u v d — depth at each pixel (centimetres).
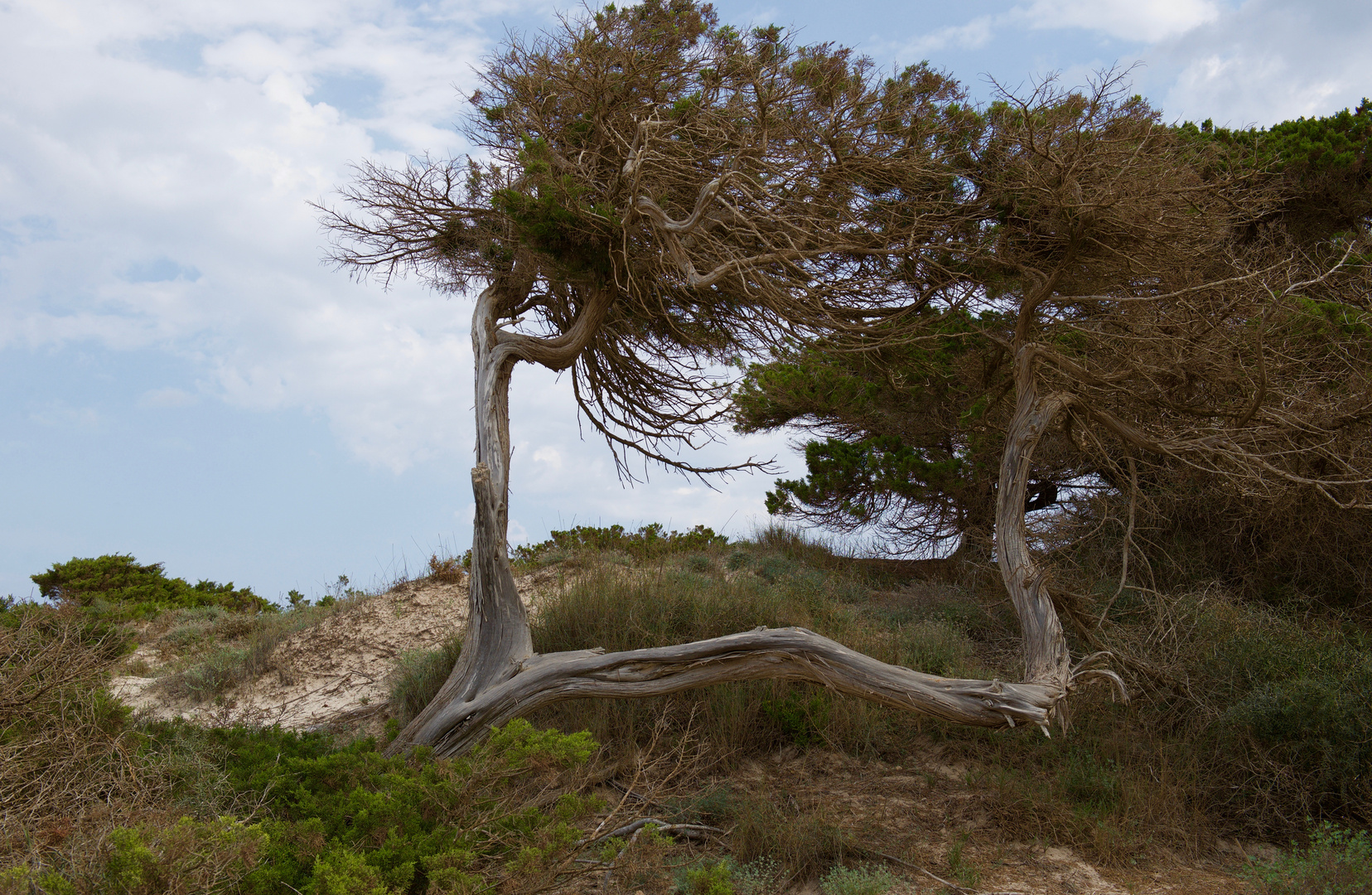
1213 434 662
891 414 1274
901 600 990
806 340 780
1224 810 520
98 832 325
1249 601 829
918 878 439
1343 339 745
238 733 537
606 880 414
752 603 817
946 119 700
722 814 508
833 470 1224
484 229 796
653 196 708
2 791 371
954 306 777
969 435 1118
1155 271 686
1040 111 629
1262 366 598
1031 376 692
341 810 383
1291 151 1105
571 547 1185
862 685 526
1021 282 770
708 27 708
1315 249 970
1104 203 609
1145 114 643
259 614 1198
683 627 766
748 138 646
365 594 1094
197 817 399
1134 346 679
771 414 1434
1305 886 394
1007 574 628
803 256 634
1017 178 681
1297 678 586
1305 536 788
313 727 735
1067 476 1134
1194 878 443
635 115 684
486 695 582
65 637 466
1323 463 712
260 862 314
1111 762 564
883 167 655
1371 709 524
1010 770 569
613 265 688
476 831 344
